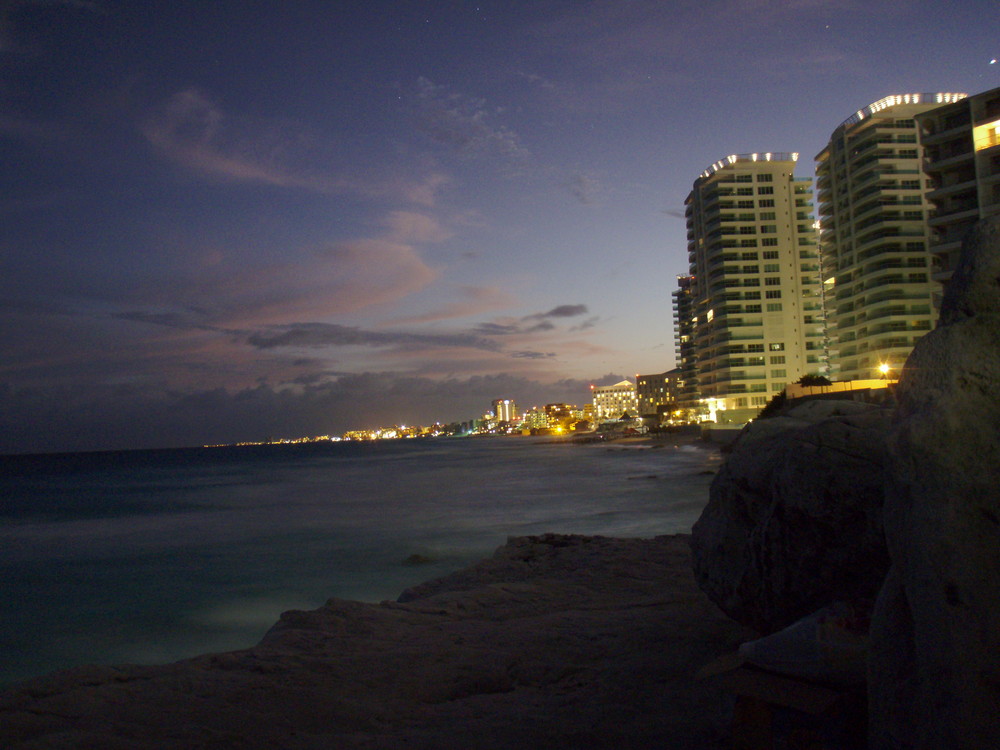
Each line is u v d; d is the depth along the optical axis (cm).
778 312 10550
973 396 261
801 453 478
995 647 232
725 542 554
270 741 410
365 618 775
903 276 7550
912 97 7938
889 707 279
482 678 547
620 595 937
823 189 9138
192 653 1154
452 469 7831
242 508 3984
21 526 3434
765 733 340
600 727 416
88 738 400
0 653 1163
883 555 445
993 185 5388
